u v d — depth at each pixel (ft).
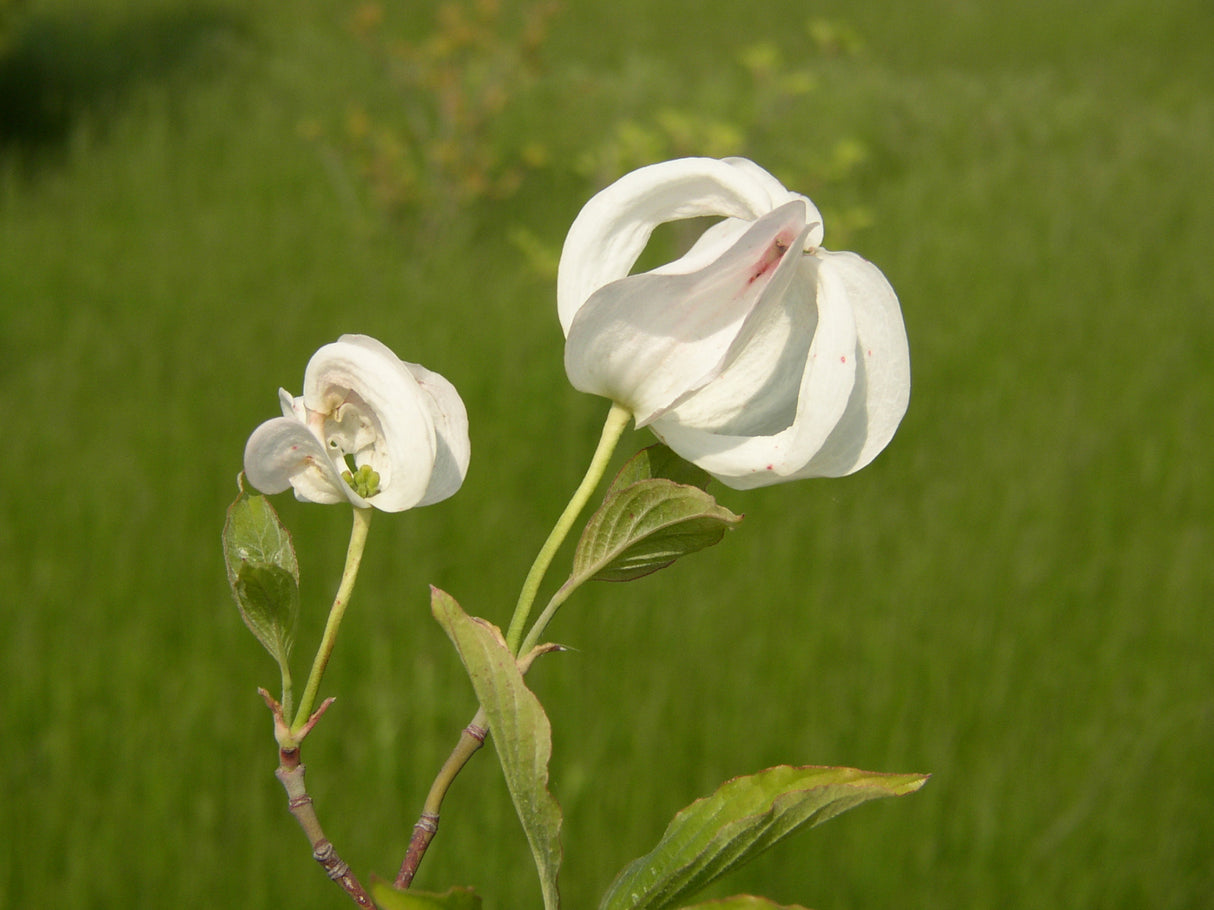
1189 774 9.54
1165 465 13.96
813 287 2.34
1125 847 8.82
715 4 42.29
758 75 19.19
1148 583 11.73
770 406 2.37
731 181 2.37
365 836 8.26
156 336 15.67
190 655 9.95
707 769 9.05
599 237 2.41
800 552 11.62
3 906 7.73
